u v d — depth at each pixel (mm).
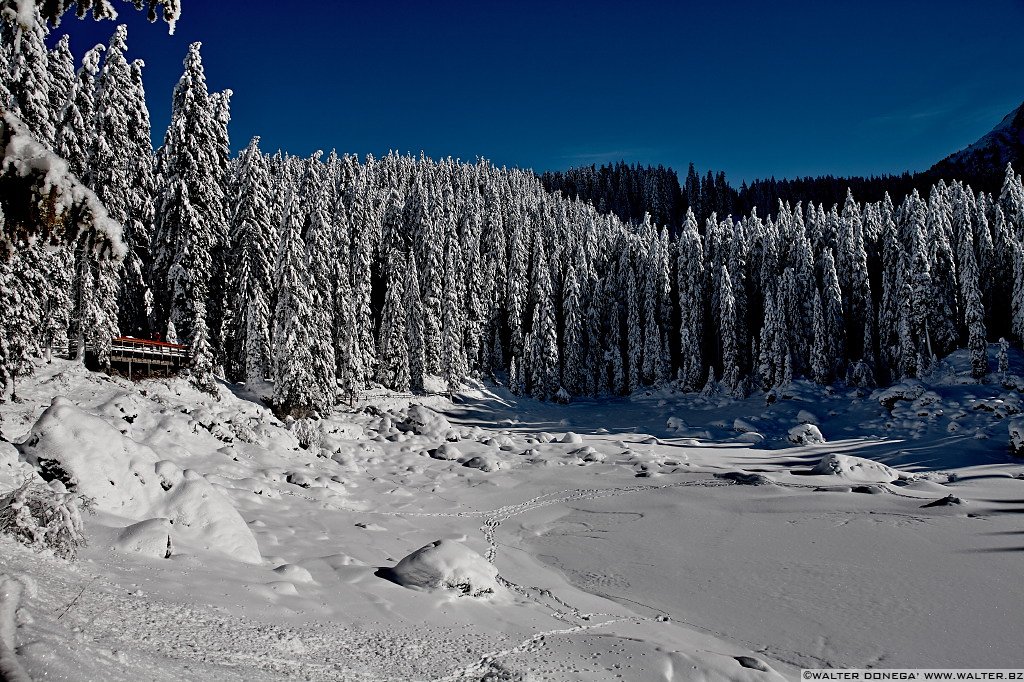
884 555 20500
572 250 86125
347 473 33656
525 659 10180
